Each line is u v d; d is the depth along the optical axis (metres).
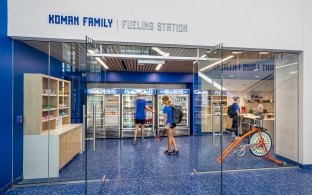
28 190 3.56
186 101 8.77
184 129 8.68
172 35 3.90
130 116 8.46
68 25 3.60
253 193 3.33
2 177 3.39
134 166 4.73
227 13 4.06
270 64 5.65
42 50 4.56
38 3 3.52
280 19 4.27
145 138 8.27
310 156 4.48
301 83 4.49
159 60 5.07
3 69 3.38
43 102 4.36
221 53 3.77
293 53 4.62
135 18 3.79
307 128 4.46
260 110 6.40
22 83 3.97
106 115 8.20
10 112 3.58
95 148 4.19
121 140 7.86
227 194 3.31
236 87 6.19
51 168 4.10
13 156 3.68
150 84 9.44
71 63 5.45
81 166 4.66
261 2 4.19
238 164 4.80
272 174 4.18
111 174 4.24
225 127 5.83
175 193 3.39
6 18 3.43
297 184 3.69
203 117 4.61
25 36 3.49
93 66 4.27
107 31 3.72
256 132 5.23
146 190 3.51
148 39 3.83
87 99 4.29
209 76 4.34
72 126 5.10
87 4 3.66
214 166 4.23
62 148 4.36
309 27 4.42
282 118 5.04
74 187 3.68
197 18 3.97
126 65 7.57
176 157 5.46
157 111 8.59
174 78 9.23
